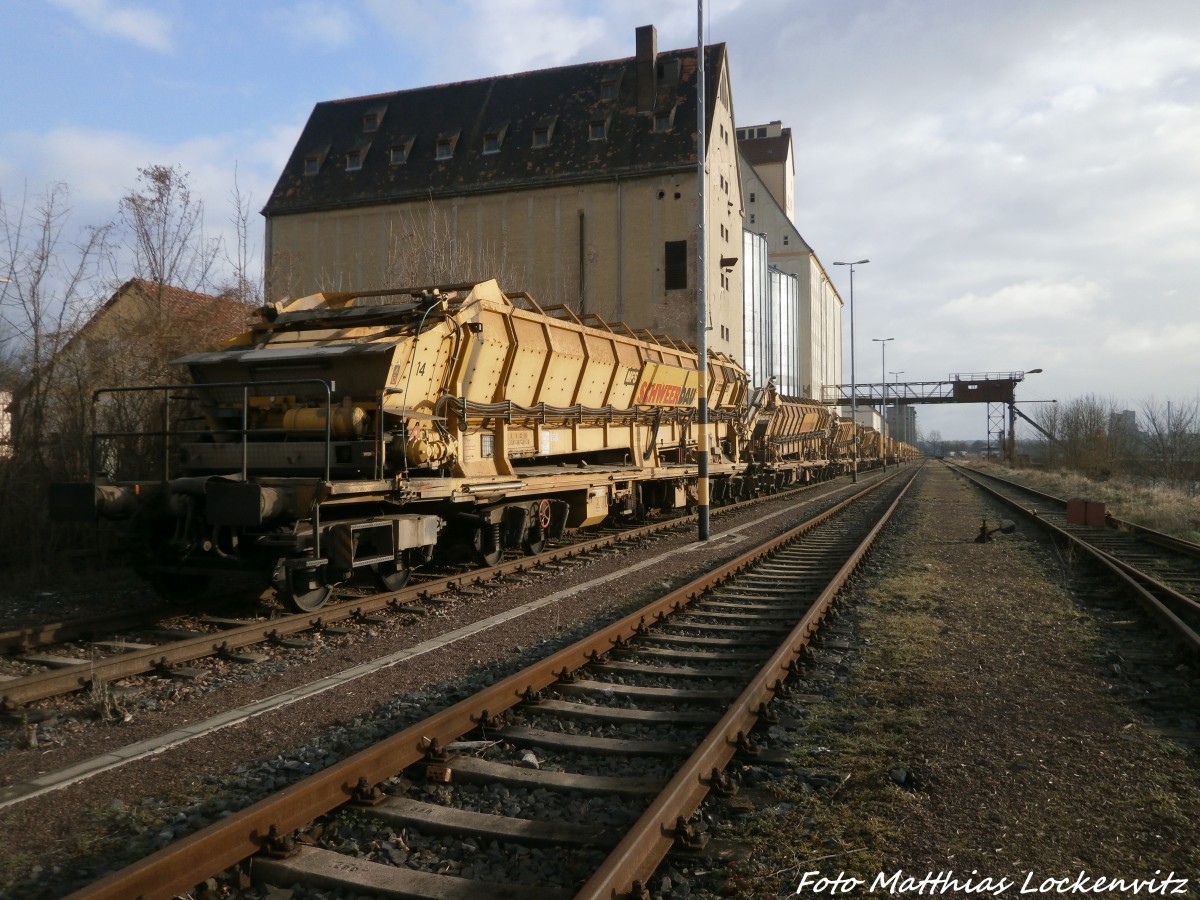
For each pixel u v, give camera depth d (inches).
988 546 605.0
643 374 649.0
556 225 1496.1
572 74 1658.5
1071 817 162.7
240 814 143.0
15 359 484.4
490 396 454.3
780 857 146.6
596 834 153.6
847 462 1968.5
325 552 335.0
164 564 349.7
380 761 173.0
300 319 398.0
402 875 139.4
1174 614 335.3
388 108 1726.1
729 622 345.1
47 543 461.4
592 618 349.1
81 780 183.2
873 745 198.5
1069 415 2336.4
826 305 3622.0
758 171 3385.8
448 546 455.8
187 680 261.3
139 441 520.7
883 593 401.1
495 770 181.9
